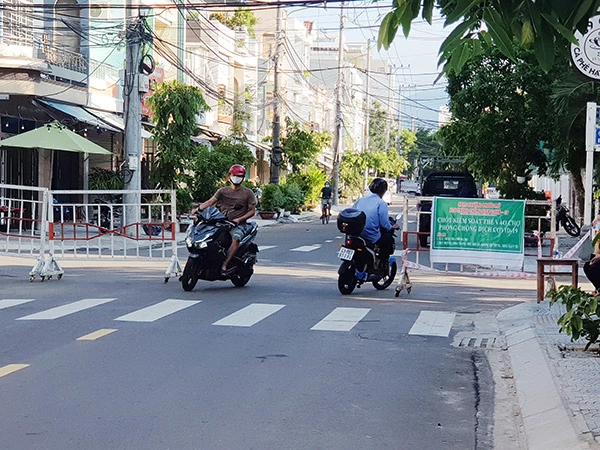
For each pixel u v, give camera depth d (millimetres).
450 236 14078
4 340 9812
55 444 5941
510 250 13844
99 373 8164
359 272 14453
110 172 31453
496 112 28797
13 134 28156
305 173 55562
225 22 57562
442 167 46656
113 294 13984
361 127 107812
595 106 12000
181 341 9898
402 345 10086
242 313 12086
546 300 13672
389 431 6559
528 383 8117
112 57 32375
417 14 4480
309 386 7895
